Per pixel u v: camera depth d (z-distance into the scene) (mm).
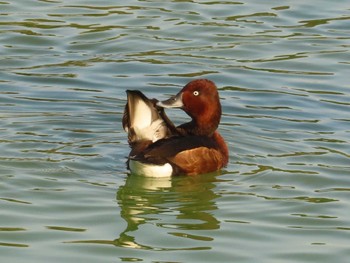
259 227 12570
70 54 18969
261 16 20703
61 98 16938
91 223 12594
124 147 15055
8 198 13180
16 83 17594
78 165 14305
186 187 13789
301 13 20859
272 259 11734
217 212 13000
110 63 18562
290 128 15945
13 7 20953
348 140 15453
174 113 16594
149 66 18469
